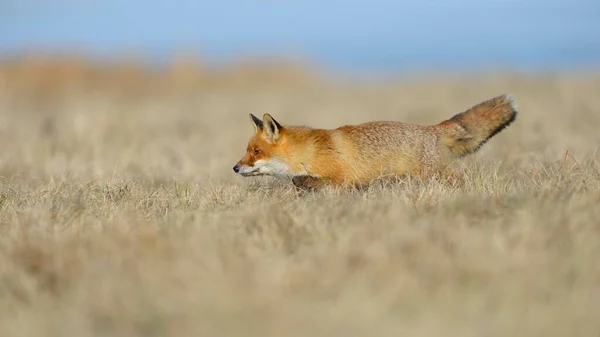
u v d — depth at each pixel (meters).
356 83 63.19
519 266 9.60
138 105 46.34
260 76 60.81
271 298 8.97
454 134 17.11
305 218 12.23
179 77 57.59
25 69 53.91
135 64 56.19
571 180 14.70
